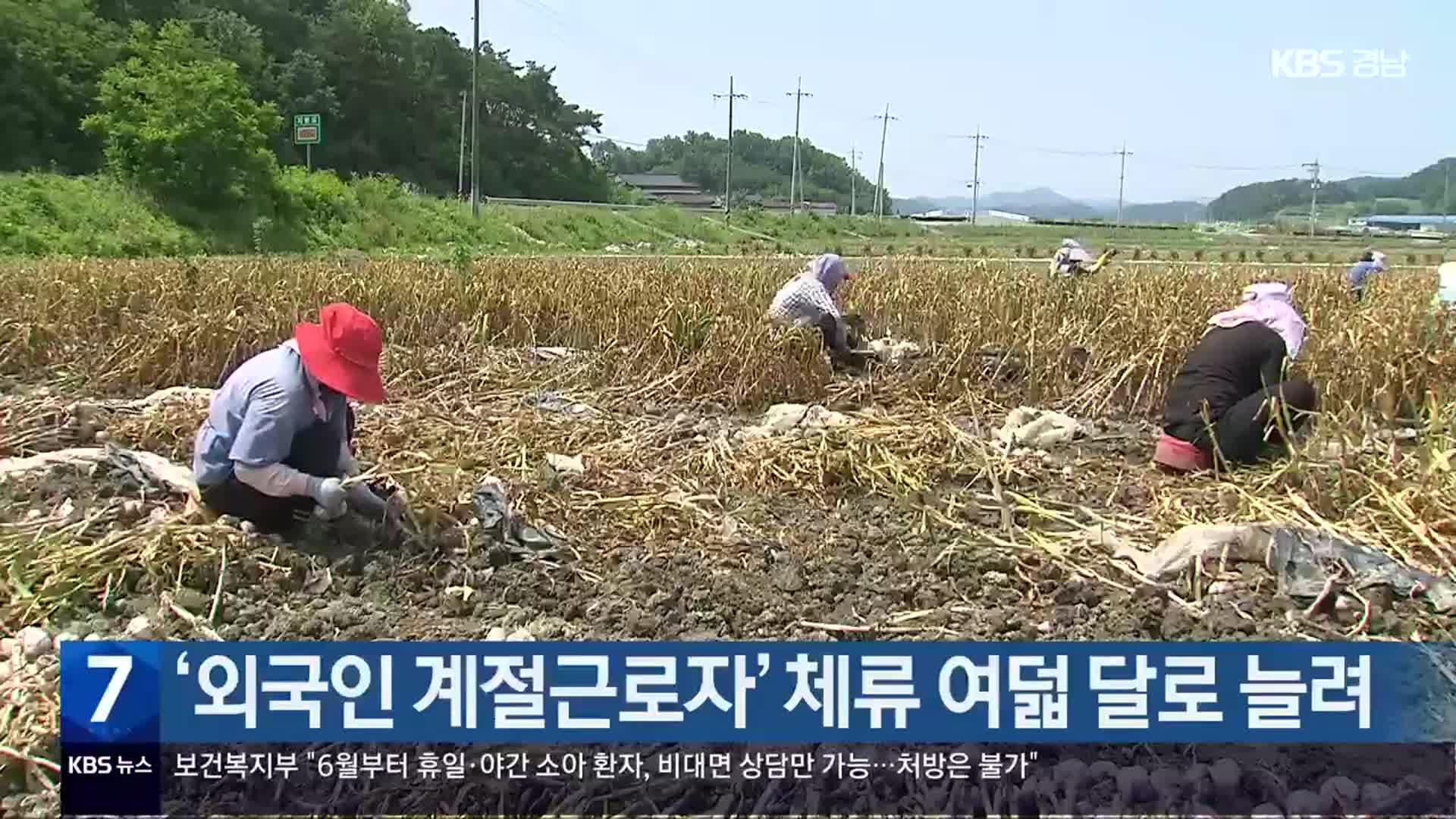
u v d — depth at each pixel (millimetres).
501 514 5531
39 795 3725
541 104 99812
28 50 50906
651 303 11352
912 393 9438
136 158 38250
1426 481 5750
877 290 13398
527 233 48719
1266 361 6832
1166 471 6965
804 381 9461
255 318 10938
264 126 41406
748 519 6105
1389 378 7914
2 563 4980
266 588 4973
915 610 4855
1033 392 9391
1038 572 5203
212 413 5352
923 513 5980
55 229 32344
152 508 5766
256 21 84938
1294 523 5449
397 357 10438
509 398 9406
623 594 5016
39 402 8305
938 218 104438
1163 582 5113
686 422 8547
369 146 83062
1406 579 4965
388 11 87625
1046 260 36656
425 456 6688
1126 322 10023
